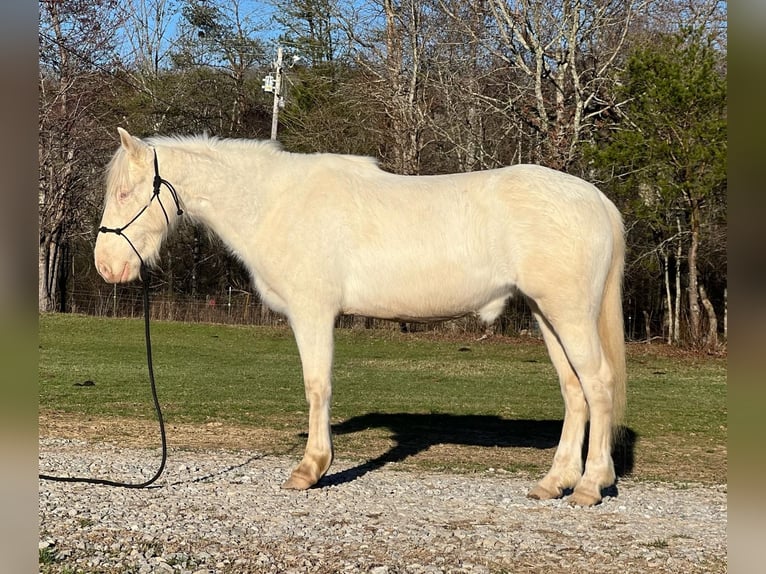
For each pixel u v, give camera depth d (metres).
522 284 5.95
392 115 28.11
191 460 7.91
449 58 27.53
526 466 8.10
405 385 15.42
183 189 6.45
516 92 27.27
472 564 4.66
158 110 36.53
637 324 31.41
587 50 26.83
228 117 38.62
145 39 40.56
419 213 6.19
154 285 36.03
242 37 39.22
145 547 4.82
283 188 6.41
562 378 6.45
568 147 24.75
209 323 26.95
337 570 4.52
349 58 31.98
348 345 22.97
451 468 7.90
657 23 28.53
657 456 9.02
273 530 5.24
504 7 24.94
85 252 36.12
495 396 14.00
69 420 10.43
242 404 12.23
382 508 5.90
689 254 24.22
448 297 6.17
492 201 6.05
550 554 4.88
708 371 19.17
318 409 6.39
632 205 23.02
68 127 29.61
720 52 23.95
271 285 6.40
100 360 18.48
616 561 4.77
